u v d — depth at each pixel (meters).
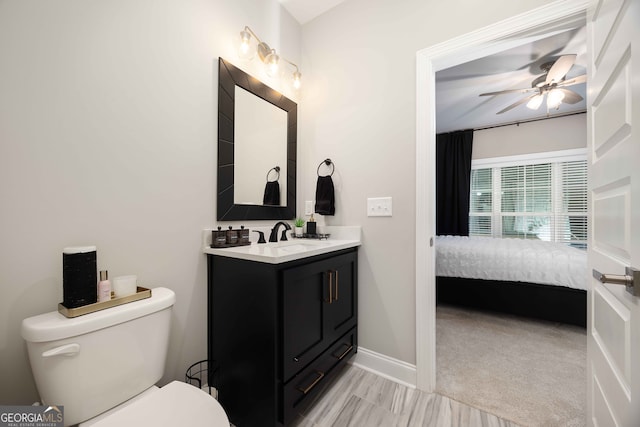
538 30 1.21
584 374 1.59
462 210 4.36
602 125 0.79
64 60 0.89
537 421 1.22
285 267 1.09
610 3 0.72
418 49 1.49
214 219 1.37
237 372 1.19
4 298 0.79
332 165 1.82
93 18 0.96
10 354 0.79
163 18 1.16
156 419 0.73
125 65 1.04
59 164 0.88
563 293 2.25
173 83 1.19
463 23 1.37
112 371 0.81
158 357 0.94
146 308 0.89
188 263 1.25
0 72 0.77
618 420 0.67
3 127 0.78
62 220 0.89
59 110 0.88
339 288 1.47
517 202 4.08
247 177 1.54
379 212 1.61
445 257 2.74
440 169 4.59
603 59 0.78
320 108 1.88
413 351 1.49
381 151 1.61
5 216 0.79
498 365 1.69
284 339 1.06
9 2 0.79
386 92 1.60
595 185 0.86
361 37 1.70
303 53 1.98
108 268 0.99
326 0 1.77
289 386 1.09
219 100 1.38
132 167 1.06
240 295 1.17
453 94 3.11
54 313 0.81
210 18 1.35
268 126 1.69
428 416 1.25
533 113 3.73
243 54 1.49
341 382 1.51
